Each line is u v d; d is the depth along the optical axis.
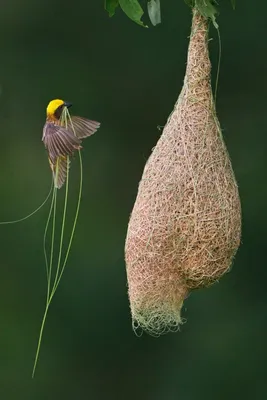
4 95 15.94
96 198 15.48
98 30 16.09
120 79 15.98
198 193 7.43
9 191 15.42
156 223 7.41
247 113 15.45
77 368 15.03
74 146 7.12
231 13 15.39
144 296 7.46
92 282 15.13
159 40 15.84
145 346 14.95
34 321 15.09
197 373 14.69
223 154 7.58
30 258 15.15
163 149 7.59
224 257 7.49
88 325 15.05
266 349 14.69
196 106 7.57
